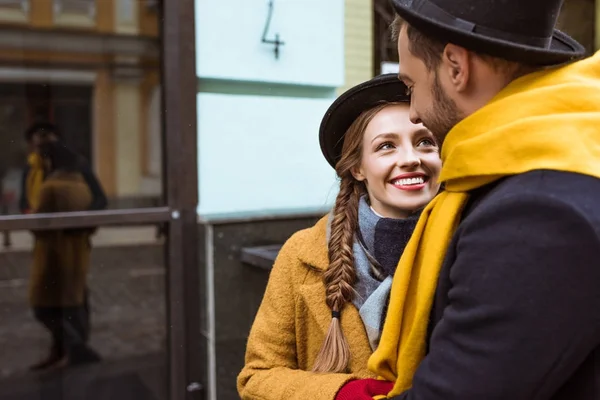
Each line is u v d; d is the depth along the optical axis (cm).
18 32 252
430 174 119
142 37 259
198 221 250
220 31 251
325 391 104
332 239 123
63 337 257
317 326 124
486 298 66
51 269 256
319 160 276
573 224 63
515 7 73
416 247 91
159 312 258
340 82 278
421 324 83
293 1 264
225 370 250
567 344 63
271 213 261
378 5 306
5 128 253
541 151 70
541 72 77
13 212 253
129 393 260
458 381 67
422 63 82
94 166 262
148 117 260
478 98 79
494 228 68
